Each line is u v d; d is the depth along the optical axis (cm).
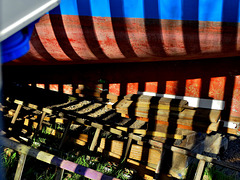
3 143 234
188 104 359
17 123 411
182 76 355
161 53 328
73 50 360
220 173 327
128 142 319
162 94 376
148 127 339
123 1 288
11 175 278
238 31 268
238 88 320
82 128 432
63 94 456
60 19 325
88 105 569
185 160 290
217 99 336
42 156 222
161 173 288
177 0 271
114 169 314
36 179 279
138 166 308
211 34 280
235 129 329
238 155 408
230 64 320
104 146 341
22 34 121
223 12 263
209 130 300
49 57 396
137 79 390
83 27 322
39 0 105
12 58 119
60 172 225
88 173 207
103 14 303
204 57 324
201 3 266
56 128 411
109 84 415
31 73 488
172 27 288
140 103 341
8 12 94
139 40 313
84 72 432
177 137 304
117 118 500
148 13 287
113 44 329
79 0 304
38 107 373
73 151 347
